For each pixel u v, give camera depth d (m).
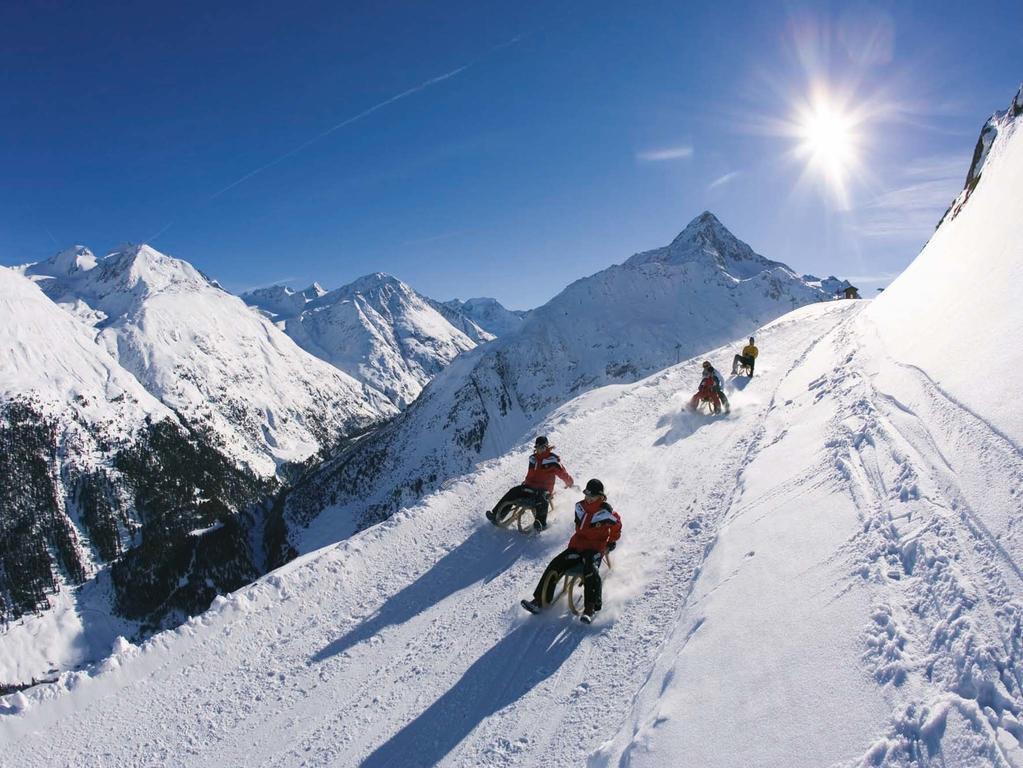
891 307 12.52
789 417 9.88
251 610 8.84
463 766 5.14
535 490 9.48
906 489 5.25
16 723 7.09
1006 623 3.34
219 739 6.50
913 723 3.09
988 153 16.27
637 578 7.18
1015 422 5.02
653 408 15.75
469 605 7.93
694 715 4.03
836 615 4.27
